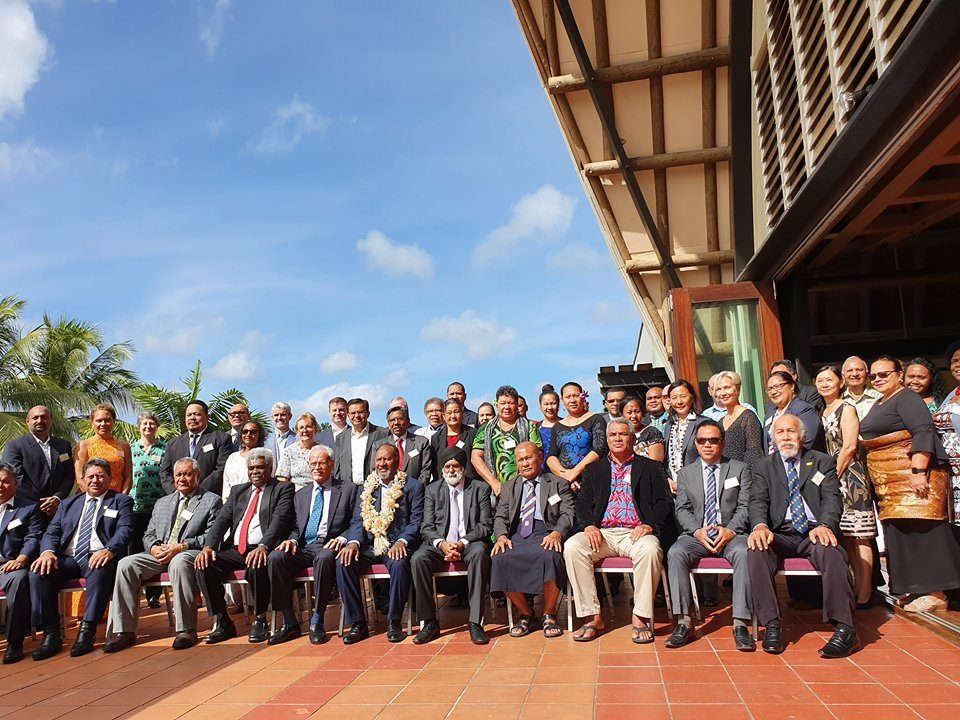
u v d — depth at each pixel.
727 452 4.97
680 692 3.41
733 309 7.25
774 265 6.80
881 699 3.18
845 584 3.89
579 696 3.45
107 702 3.85
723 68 9.23
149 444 6.54
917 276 7.22
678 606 4.23
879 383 4.35
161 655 4.79
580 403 5.62
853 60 5.20
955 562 4.10
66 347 19.12
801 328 7.08
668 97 9.66
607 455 5.00
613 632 4.60
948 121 3.94
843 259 7.36
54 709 3.80
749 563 4.06
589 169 10.36
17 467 5.77
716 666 3.77
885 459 4.29
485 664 4.08
